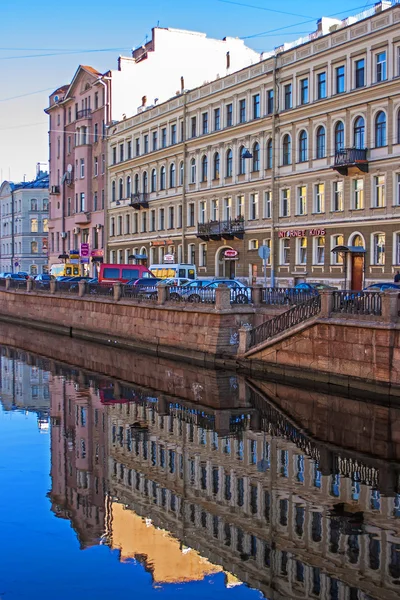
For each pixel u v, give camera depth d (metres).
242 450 14.27
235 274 42.97
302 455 13.79
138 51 63.16
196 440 15.16
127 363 27.31
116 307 33.81
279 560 8.91
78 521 10.32
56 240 71.44
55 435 15.77
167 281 35.56
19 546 9.42
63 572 8.62
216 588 8.16
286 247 39.00
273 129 38.94
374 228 32.88
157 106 51.62
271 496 11.38
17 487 11.99
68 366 26.80
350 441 14.70
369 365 18.88
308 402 18.83
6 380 23.47
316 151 36.41
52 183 72.12
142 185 54.22
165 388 21.67
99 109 60.91
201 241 46.47
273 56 39.09
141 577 8.47
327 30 36.94
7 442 15.15
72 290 39.53
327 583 8.25
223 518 10.46
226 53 56.47
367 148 33.09
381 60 32.34
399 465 12.97
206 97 45.41
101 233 60.97
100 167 61.22
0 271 95.56
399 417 16.69
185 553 9.18
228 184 43.53
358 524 10.09
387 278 32.19
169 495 11.48
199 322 26.81
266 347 23.03
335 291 20.39
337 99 34.50
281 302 25.06
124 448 14.57
